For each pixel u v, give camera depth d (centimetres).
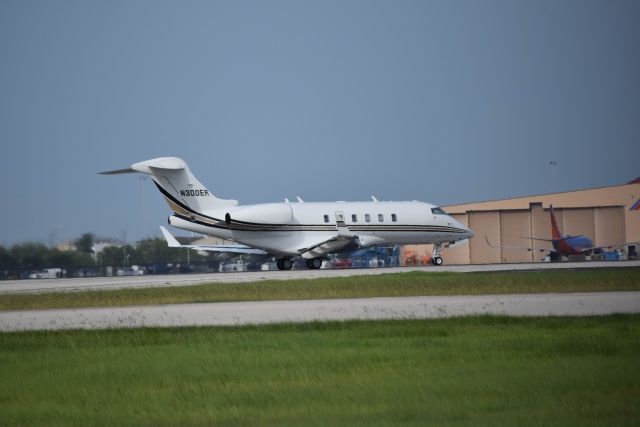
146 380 6744
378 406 5703
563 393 5909
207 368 7138
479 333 8706
